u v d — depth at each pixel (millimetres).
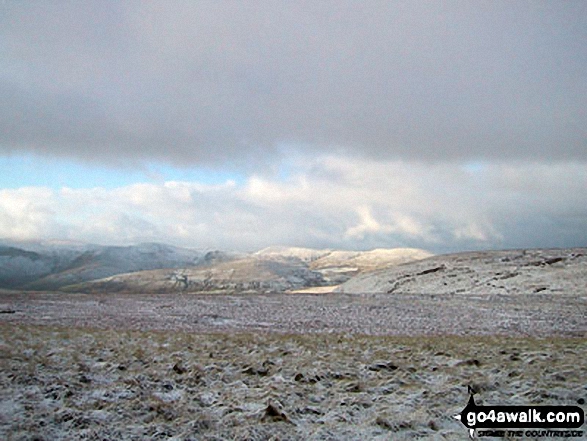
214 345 17938
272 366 14758
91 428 9094
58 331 20453
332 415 10211
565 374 13453
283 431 9227
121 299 36844
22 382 11945
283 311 31016
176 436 8844
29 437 8477
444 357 16109
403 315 29297
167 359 15383
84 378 12758
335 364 14953
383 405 10930
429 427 9594
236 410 10555
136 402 10664
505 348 17562
